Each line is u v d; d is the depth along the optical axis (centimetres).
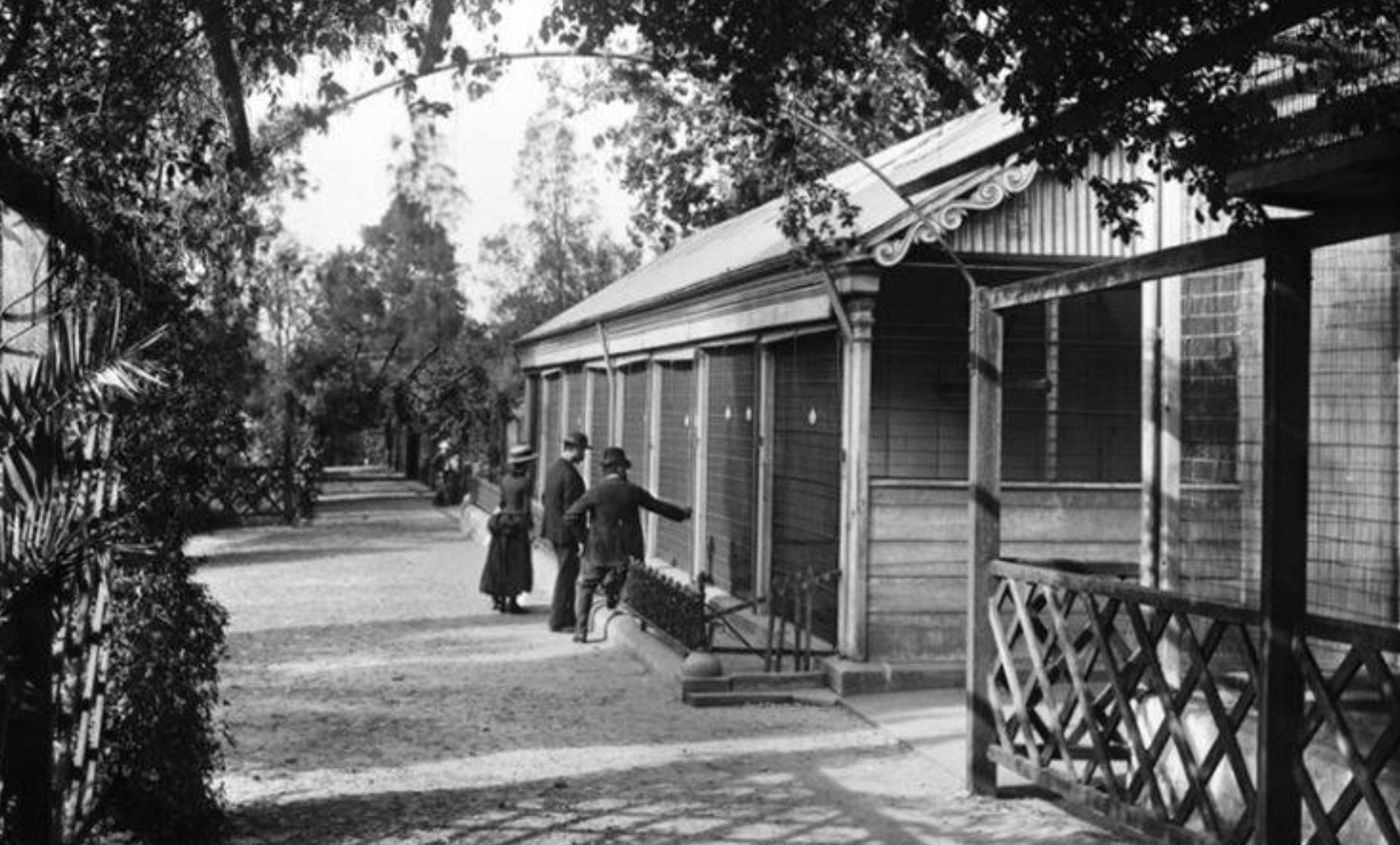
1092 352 1165
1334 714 512
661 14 626
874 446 1130
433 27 613
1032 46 609
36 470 463
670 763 851
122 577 630
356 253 3956
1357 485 657
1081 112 644
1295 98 705
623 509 1384
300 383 3681
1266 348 537
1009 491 1137
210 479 660
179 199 644
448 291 3975
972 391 782
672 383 1767
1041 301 725
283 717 998
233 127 614
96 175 559
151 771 638
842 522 1121
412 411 3822
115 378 477
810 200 1053
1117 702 663
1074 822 716
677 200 2519
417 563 2217
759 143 962
